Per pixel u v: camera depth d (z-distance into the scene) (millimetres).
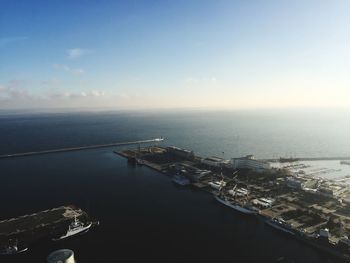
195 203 181750
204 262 112750
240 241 130375
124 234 137750
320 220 148375
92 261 113938
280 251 121625
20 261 115875
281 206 170375
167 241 130250
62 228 142625
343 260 114125
